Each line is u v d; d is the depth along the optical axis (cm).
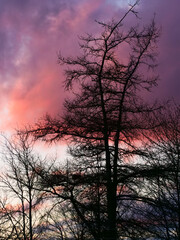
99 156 1441
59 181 1377
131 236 1288
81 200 1390
